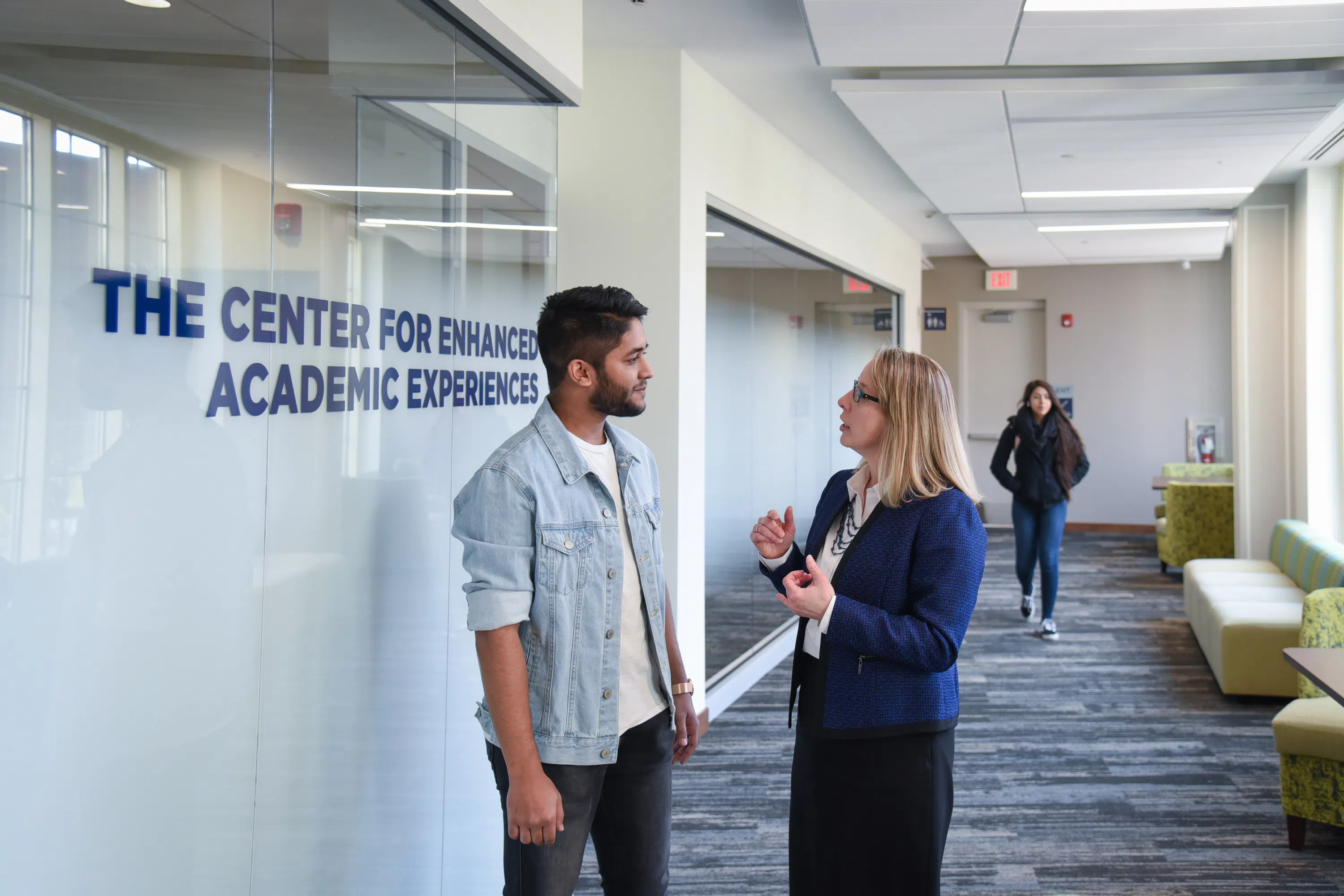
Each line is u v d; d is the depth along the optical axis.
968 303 13.28
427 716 2.35
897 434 2.16
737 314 5.75
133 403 1.44
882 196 8.48
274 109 1.74
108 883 1.42
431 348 2.35
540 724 1.97
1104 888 3.36
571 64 3.11
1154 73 4.76
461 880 2.53
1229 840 3.74
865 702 2.13
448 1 2.33
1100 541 12.09
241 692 1.69
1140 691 5.82
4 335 1.24
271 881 1.79
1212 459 12.48
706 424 5.28
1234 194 7.49
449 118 2.44
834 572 2.23
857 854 2.15
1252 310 7.75
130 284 1.42
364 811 2.09
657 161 4.72
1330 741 3.54
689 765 4.61
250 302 1.69
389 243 2.15
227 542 1.64
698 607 5.04
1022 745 4.89
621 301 2.05
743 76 5.12
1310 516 7.18
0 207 1.23
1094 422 12.85
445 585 2.44
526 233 2.94
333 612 1.96
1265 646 5.44
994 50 4.35
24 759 1.29
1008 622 7.68
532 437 2.00
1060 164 6.54
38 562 1.30
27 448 1.27
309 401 1.87
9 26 1.24
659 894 2.21
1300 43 4.26
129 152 1.42
